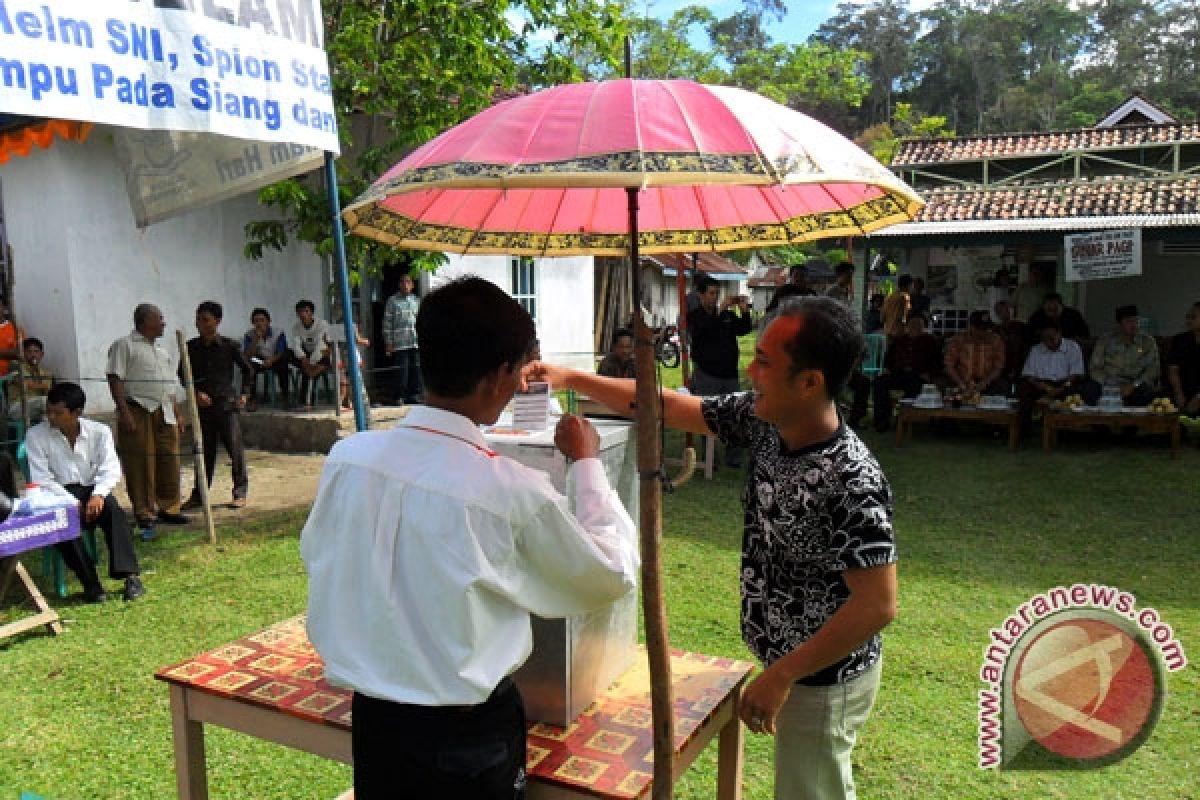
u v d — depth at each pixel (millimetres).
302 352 9695
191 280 9406
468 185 1355
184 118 3305
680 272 2949
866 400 10109
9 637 4387
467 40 7742
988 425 9977
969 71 53188
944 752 3361
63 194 8344
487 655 1478
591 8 8641
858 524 1747
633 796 1680
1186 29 51719
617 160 1336
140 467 5996
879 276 16828
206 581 5199
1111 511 6711
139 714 3652
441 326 1536
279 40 3703
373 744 1554
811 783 1959
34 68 2818
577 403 2535
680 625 4582
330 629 1548
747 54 26297
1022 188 10789
